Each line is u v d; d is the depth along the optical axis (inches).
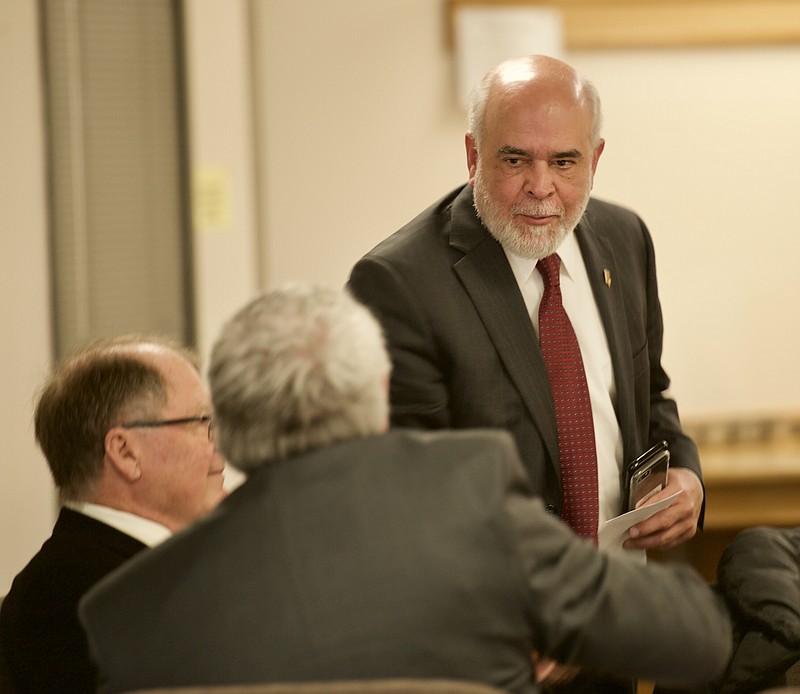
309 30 522.6
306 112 526.6
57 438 251.0
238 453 188.4
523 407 276.2
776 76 528.4
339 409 186.5
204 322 528.4
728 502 484.7
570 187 269.6
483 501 180.5
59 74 482.9
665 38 520.1
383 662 171.6
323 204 532.4
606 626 185.0
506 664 178.4
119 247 505.7
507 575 178.1
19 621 240.1
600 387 288.7
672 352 542.9
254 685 169.3
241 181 527.2
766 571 243.8
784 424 535.2
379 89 525.7
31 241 480.4
